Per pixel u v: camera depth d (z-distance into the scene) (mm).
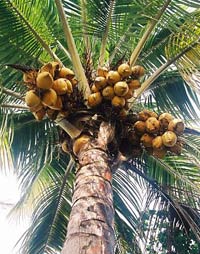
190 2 4398
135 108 6090
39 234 6363
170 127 4625
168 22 4480
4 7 5016
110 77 4430
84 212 3301
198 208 5902
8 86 5121
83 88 4637
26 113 6023
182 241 6082
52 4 5422
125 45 5273
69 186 6488
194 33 4523
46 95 4207
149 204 6203
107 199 3521
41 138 6016
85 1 5273
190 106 6070
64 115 4461
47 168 6504
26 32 5090
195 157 5641
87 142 4215
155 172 6199
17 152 6012
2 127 4918
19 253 6125
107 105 4527
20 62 5059
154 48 5762
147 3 4410
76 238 3084
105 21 5102
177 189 6031
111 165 4117
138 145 4742
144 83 5070
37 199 6453
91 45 5910
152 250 5973
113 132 4414
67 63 6000
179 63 5074
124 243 6227
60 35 5250
